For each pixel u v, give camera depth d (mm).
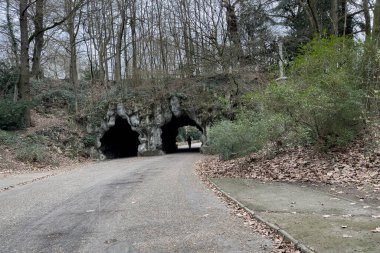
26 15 24234
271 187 9016
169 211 7238
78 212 7598
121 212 7367
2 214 7738
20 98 24234
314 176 9578
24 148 19750
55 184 12289
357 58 10734
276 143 13047
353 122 10820
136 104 27891
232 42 24125
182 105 27250
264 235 5316
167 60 34375
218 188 9438
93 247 5188
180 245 5066
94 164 21312
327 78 10219
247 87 22375
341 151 10852
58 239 5688
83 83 35719
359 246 4352
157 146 27875
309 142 11883
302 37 22766
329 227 5227
